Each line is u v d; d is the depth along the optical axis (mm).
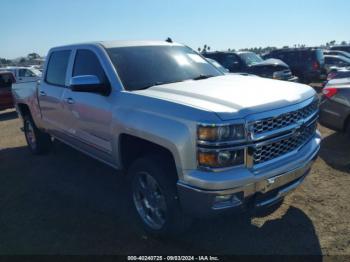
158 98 3033
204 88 3275
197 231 3422
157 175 3025
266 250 3094
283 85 3455
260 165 2754
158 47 4359
